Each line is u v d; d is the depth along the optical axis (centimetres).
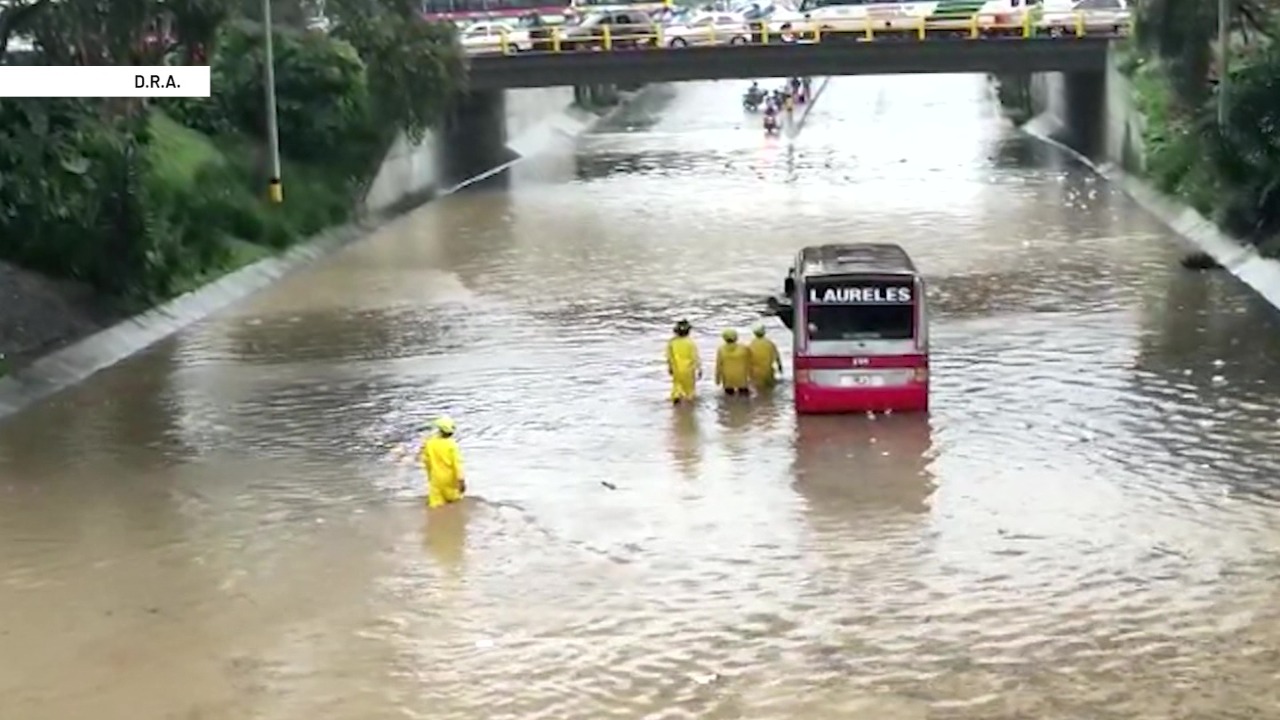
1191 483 3216
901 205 7375
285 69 6981
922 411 3775
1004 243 6222
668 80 8606
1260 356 4234
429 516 3159
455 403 4019
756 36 9356
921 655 2447
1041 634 2509
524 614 2655
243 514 3212
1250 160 5659
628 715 2283
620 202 7856
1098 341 4472
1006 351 4375
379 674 2447
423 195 8231
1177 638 2483
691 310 5081
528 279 5797
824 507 3136
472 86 8688
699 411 3859
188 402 4128
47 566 2955
